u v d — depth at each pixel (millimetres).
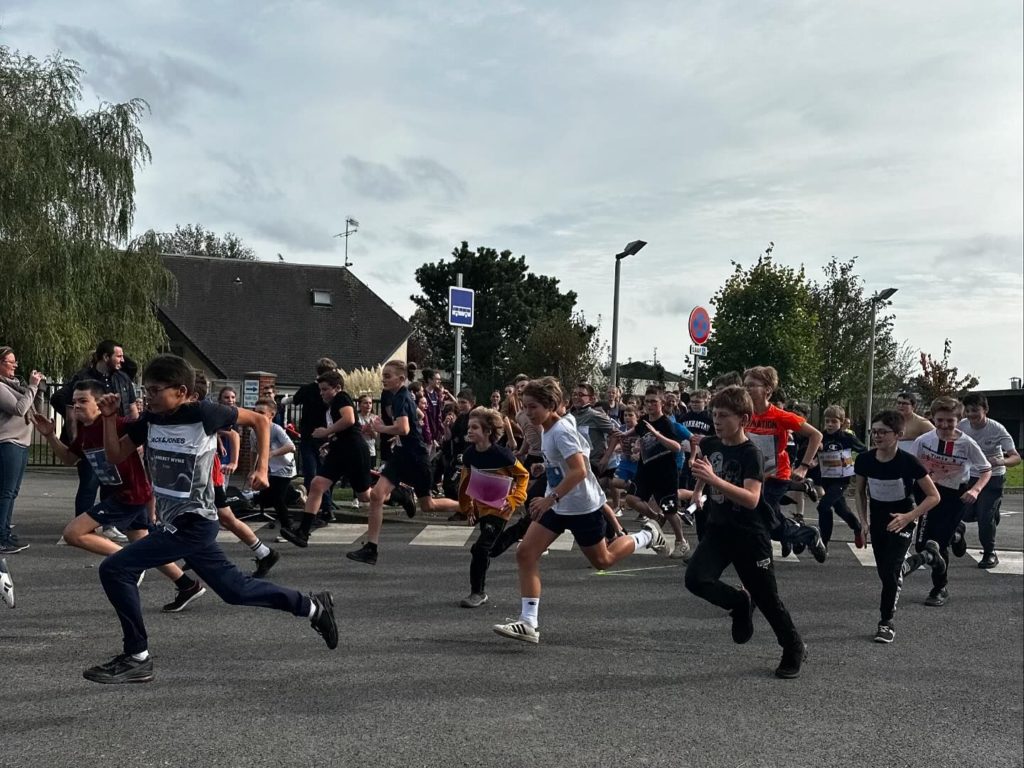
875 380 35125
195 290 39000
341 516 11883
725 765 4043
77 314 20547
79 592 6918
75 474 16797
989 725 4777
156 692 4699
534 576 5883
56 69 21016
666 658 5789
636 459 10516
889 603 6539
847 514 9938
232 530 7164
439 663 5438
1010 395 39625
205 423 4867
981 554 10555
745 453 5355
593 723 4504
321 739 4121
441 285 51375
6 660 5191
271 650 5559
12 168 19000
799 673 5566
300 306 40094
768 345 30500
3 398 8367
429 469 8617
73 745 3953
